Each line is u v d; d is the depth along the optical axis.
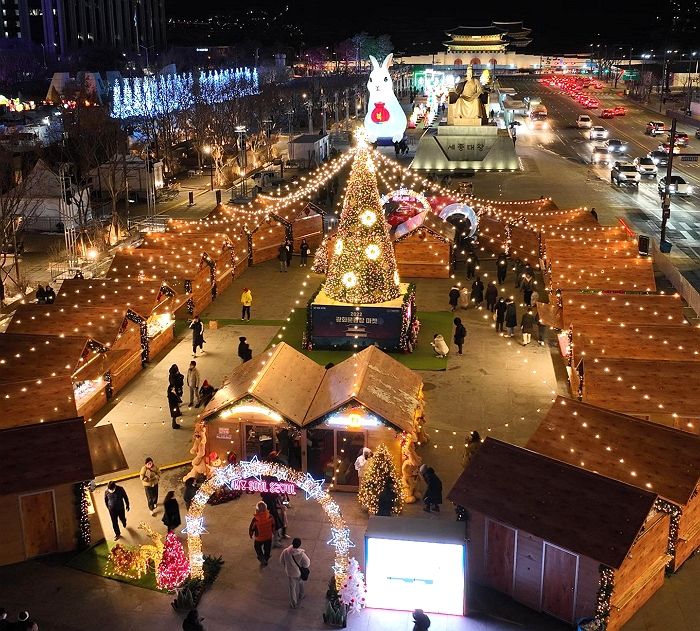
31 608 17.77
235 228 44.81
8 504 19.06
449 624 17.23
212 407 22.80
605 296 31.27
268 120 103.31
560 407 20.70
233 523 20.88
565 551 16.95
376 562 17.59
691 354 27.08
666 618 17.27
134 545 20.00
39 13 170.62
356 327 32.56
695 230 54.59
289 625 17.22
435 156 78.38
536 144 96.88
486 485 18.17
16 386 23.25
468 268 42.66
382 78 88.31
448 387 29.31
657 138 100.69
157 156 77.75
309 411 22.97
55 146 71.25
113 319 29.64
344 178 76.81
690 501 18.58
